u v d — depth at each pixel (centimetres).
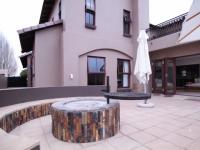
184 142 290
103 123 311
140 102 670
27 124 414
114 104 343
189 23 287
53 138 321
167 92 878
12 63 1964
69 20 709
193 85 1221
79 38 737
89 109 302
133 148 271
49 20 1120
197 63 1324
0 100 432
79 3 745
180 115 475
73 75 711
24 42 860
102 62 834
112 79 864
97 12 808
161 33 914
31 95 545
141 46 649
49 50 716
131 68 951
